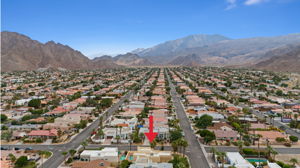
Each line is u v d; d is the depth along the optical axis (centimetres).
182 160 8550
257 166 8669
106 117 15875
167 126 12900
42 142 11375
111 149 9881
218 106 19050
